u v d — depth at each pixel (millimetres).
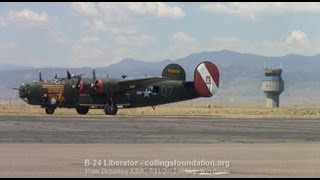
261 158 22672
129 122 50000
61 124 45281
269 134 37031
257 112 85812
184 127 43875
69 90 68062
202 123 50281
